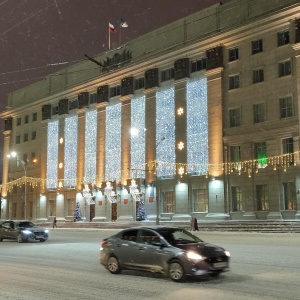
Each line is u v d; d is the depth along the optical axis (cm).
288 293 1033
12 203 7938
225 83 4878
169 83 5438
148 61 5612
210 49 4981
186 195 5106
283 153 4344
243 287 1123
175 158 5259
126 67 5881
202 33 5156
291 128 4241
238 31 4700
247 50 4703
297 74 4247
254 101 4591
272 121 4422
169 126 5384
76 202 6506
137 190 5588
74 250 2331
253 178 4538
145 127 5659
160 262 1269
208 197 4859
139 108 5781
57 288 1146
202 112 5050
